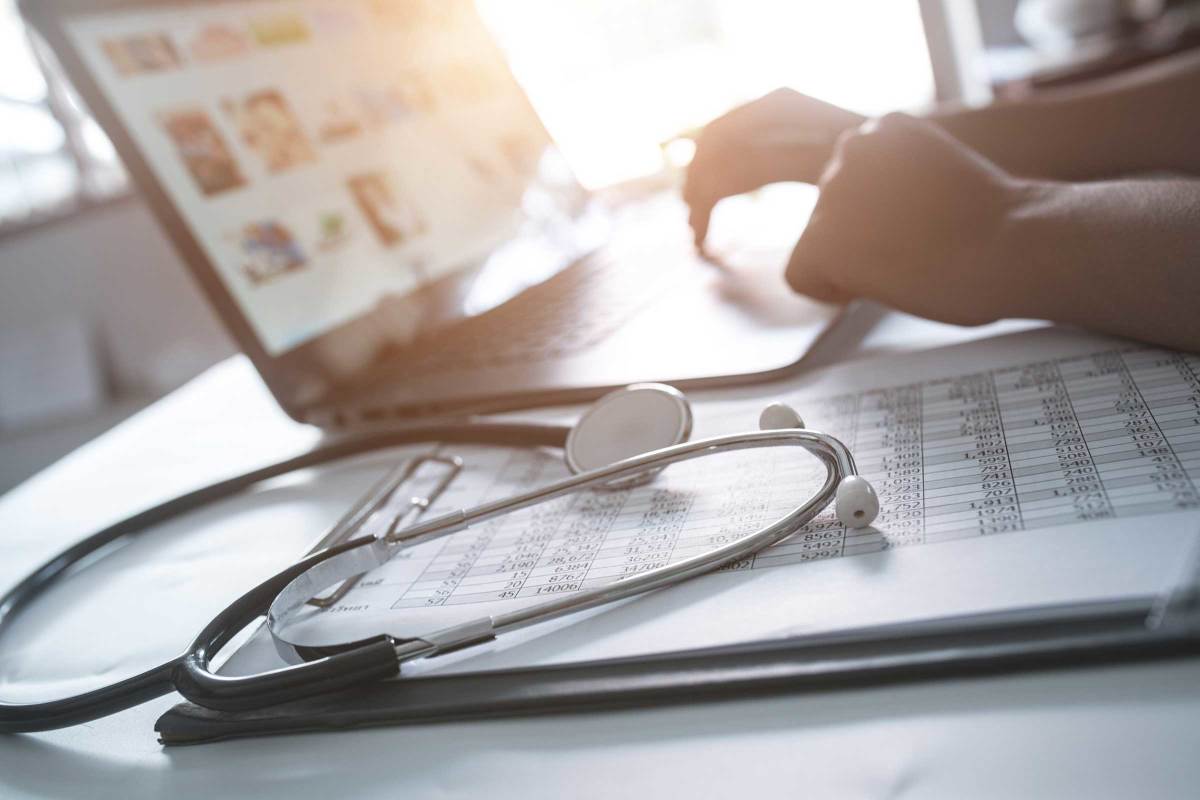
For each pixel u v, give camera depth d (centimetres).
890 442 42
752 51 171
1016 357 48
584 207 106
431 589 40
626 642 31
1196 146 64
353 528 47
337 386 70
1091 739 23
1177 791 21
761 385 54
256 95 76
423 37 95
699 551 37
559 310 78
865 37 153
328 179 78
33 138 286
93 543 56
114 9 69
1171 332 42
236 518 56
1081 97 70
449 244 85
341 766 30
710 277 76
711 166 76
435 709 31
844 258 52
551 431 52
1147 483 32
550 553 41
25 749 36
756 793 25
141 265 285
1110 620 26
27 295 287
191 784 31
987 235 48
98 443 86
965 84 142
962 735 25
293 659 35
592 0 166
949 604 28
